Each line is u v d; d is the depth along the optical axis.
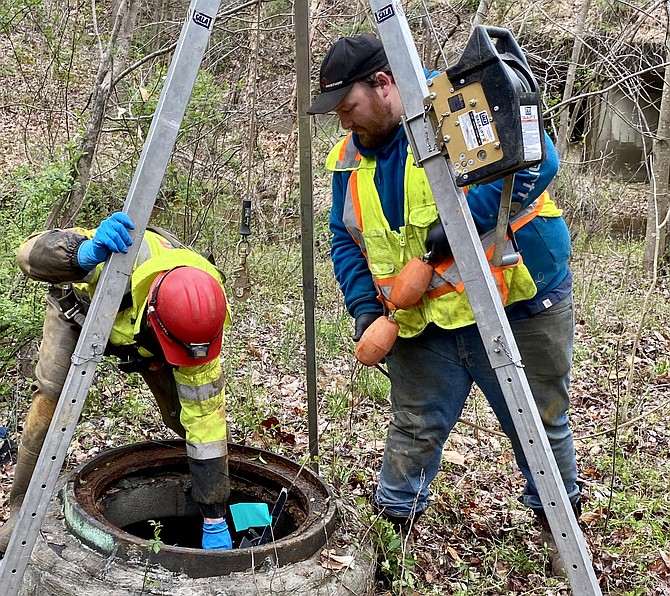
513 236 2.84
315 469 3.65
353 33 8.61
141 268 2.78
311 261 3.46
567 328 3.16
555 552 3.44
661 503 4.00
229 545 2.89
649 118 14.02
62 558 2.61
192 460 2.86
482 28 2.21
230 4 7.32
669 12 8.59
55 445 2.44
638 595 3.06
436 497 3.96
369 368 5.59
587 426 5.29
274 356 5.89
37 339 4.77
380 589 3.13
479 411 5.35
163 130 2.42
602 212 10.30
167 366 3.23
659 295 8.52
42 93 7.64
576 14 11.11
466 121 2.28
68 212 5.27
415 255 2.93
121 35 7.14
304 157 3.33
